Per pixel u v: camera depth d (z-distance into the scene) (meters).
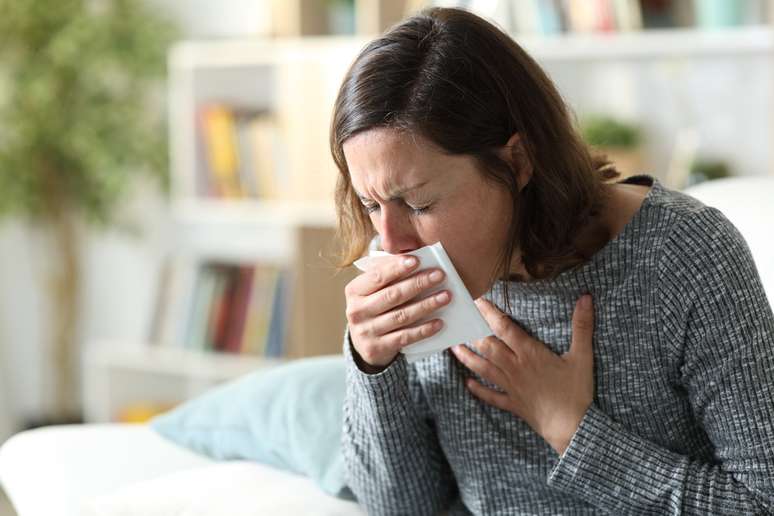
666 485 1.29
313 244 3.29
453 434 1.46
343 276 3.30
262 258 3.91
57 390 4.21
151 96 4.05
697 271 1.24
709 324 1.24
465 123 1.16
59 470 1.72
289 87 3.23
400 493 1.50
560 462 1.33
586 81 3.11
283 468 1.69
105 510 1.49
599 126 2.92
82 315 4.32
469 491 1.48
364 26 3.14
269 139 3.32
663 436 1.35
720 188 1.71
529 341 1.36
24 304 4.32
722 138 2.98
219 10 3.86
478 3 2.90
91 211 4.02
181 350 3.58
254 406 1.77
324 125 3.20
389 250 1.22
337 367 1.83
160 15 3.98
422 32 1.20
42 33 3.86
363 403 1.43
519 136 1.20
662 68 3.02
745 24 2.77
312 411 1.72
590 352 1.33
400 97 1.15
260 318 3.45
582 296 1.32
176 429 1.84
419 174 1.15
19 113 3.84
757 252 1.58
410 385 1.49
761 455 1.24
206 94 3.49
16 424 4.33
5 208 3.89
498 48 1.21
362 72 1.18
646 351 1.30
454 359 1.44
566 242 1.25
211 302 3.54
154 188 4.13
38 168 3.93
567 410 1.33
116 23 3.88
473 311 1.23
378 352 1.32
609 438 1.32
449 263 1.20
